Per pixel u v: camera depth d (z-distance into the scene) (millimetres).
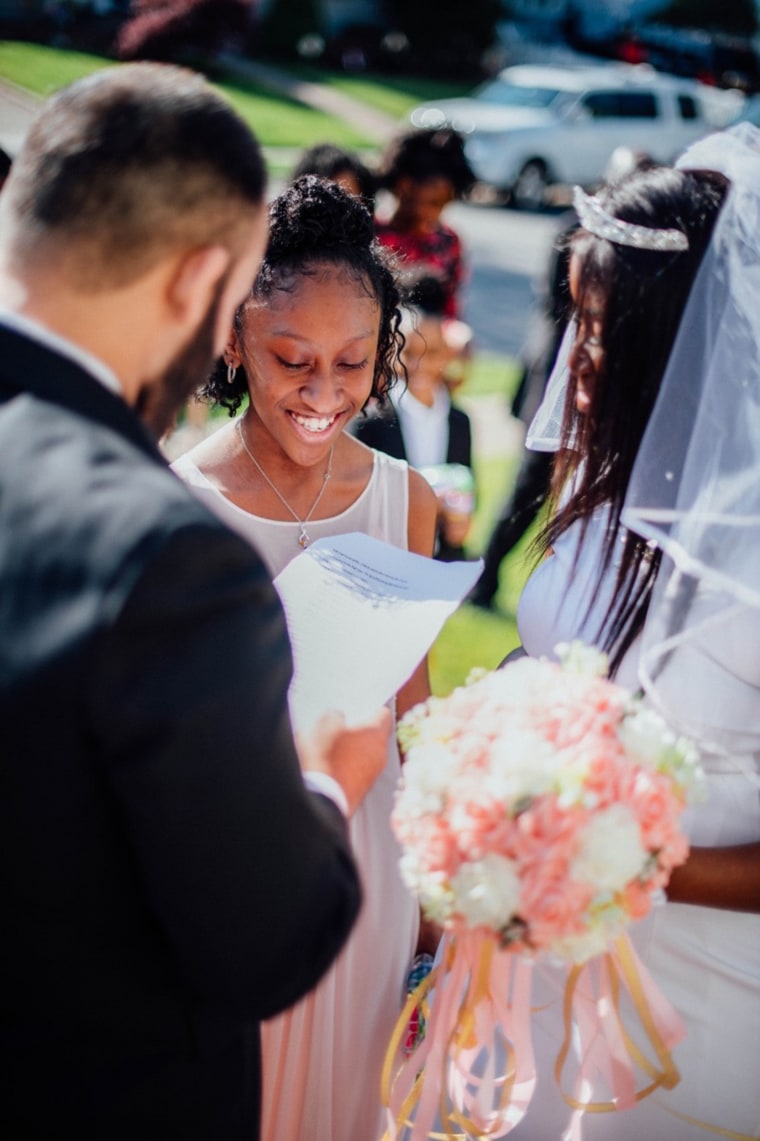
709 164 1664
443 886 1360
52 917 1153
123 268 1155
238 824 1126
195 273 1192
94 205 1133
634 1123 1816
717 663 1600
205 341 1277
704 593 1594
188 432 3357
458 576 1893
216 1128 1343
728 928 1739
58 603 1072
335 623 1810
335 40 24328
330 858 1248
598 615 1785
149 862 1122
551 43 25266
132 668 1073
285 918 1177
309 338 1861
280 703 1187
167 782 1086
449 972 1649
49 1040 1221
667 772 1413
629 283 1624
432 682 4090
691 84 16938
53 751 1075
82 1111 1244
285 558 2098
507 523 4473
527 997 1646
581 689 1458
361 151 16094
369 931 2047
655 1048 1636
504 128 14820
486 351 8586
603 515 1797
